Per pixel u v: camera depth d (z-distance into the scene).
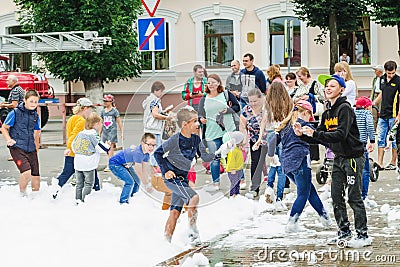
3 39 25.42
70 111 39.12
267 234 10.02
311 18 32.47
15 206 11.95
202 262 8.42
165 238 9.45
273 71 14.98
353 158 9.23
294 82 15.97
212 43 38.53
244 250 9.04
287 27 23.62
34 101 13.02
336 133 9.07
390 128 16.88
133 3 34.44
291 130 10.27
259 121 11.68
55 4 33.16
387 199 12.70
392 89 16.70
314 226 10.55
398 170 15.30
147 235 9.69
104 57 33.50
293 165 10.13
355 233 9.52
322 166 14.59
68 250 8.94
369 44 35.56
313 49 36.66
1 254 8.74
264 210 11.80
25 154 12.95
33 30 33.88
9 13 40.34
